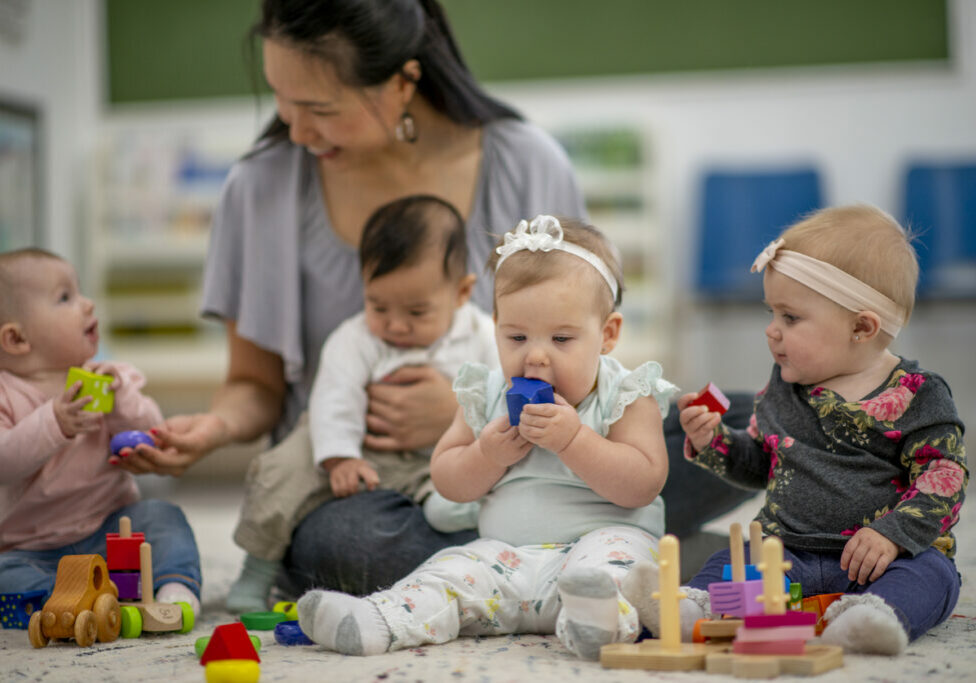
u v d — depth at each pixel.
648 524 1.38
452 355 1.69
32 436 1.51
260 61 1.80
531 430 1.27
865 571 1.20
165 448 1.64
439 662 1.13
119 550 1.43
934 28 4.11
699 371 4.12
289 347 1.81
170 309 4.30
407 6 1.66
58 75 4.34
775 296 1.35
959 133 4.09
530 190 1.87
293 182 1.85
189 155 4.33
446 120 1.88
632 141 4.07
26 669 1.16
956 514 1.23
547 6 4.32
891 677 1.01
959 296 3.87
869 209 1.37
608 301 1.35
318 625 1.21
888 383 1.31
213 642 1.09
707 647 1.11
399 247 1.62
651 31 4.27
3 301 1.60
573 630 1.13
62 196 4.35
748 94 4.20
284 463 1.63
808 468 1.31
